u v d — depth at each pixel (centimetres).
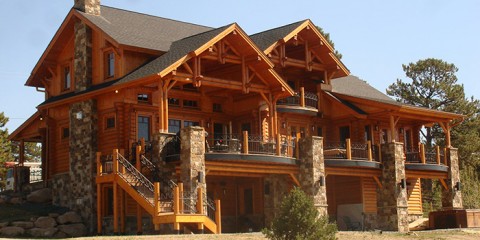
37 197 3728
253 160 3281
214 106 3812
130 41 3481
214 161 3191
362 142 4147
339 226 4081
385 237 2947
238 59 3506
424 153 4238
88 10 3741
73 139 3597
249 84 3522
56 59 3962
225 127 3822
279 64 3925
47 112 3872
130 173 3136
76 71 3722
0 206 3625
